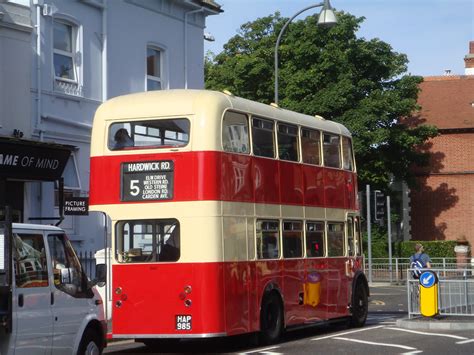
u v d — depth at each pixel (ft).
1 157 67.10
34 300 38.32
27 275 38.14
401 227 192.54
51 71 76.89
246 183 56.59
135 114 55.06
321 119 70.23
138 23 89.15
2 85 70.59
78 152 79.66
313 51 154.71
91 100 81.66
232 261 54.34
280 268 60.08
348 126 155.12
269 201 59.31
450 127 193.06
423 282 70.44
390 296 116.67
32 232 39.11
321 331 70.03
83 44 81.25
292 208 62.49
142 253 54.60
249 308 55.93
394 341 58.85
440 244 178.50
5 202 71.10
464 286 71.56
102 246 82.02
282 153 61.93
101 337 43.91
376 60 160.04
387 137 157.38
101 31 83.71
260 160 58.54
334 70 156.25
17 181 72.69
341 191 71.51
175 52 94.99
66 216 77.97
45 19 76.33
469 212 191.21
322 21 89.81
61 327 40.09
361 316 73.61
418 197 193.67
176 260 53.67
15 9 72.13
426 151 187.42
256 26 164.04
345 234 71.77
